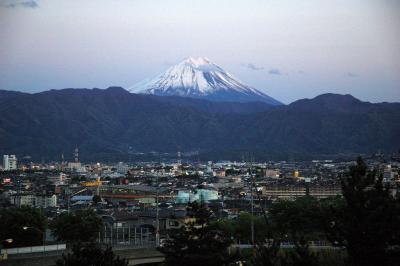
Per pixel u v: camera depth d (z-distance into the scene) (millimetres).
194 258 170250
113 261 166125
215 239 175375
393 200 143625
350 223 138875
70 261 163250
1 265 185750
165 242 184500
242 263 171625
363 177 144250
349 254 139125
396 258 136250
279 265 144750
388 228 137875
